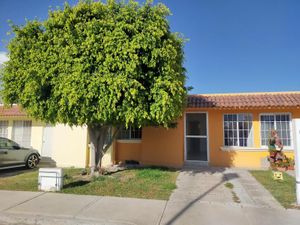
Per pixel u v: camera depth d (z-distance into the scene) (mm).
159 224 5332
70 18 8289
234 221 5492
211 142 13406
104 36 8000
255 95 13953
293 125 6895
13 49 8734
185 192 7840
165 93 7977
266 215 5844
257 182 9266
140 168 12398
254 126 13094
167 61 8312
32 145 15125
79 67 7727
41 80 8094
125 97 7820
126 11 8164
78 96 7641
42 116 8664
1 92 8906
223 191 7988
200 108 12898
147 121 9547
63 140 13414
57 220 5645
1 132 15805
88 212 5969
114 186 8383
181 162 13164
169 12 8586
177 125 12531
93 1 8547
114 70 7859
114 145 14062
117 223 5410
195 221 5492
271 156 12109
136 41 7859
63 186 8453
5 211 6008
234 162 13078
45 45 8391
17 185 8672
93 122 9172
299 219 5602
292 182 9180
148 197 7234
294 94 13602
